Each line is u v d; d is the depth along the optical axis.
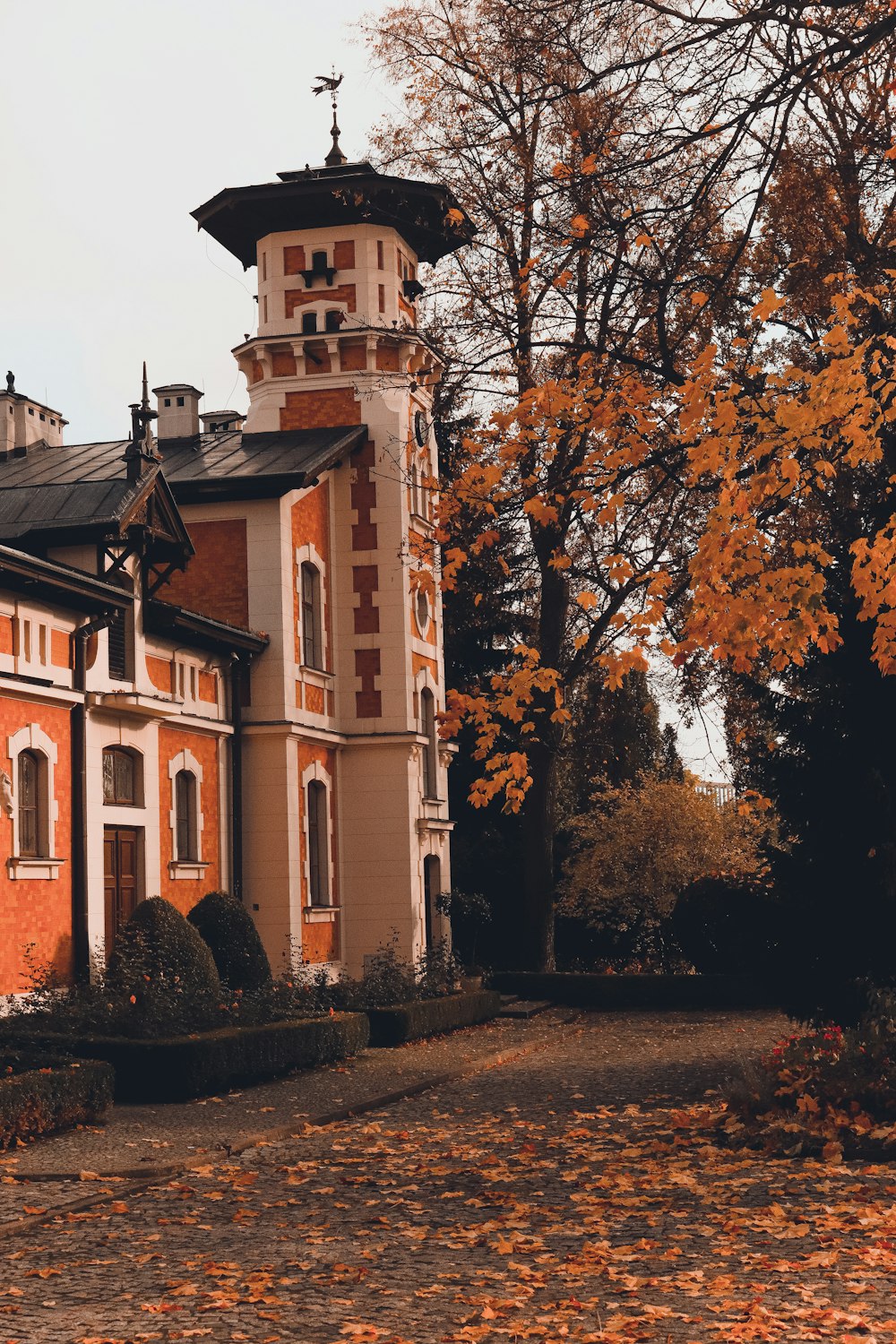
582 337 13.44
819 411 9.64
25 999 17.48
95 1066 13.72
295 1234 8.96
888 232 14.95
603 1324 6.78
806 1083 11.95
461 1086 17.17
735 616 10.15
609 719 35.47
